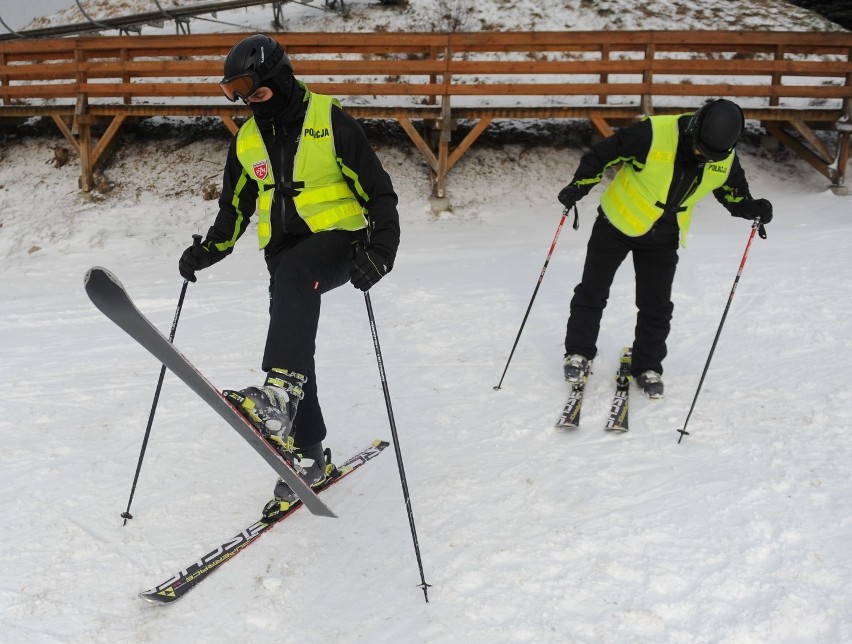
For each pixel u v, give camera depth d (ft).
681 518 8.86
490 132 35.19
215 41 32.35
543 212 31.09
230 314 18.71
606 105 31.35
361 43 31.35
